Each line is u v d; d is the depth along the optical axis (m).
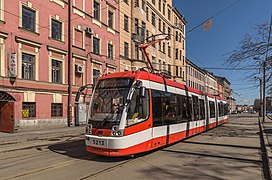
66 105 26.19
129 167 8.64
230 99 119.12
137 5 39.53
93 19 30.48
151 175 7.68
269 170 8.02
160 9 49.31
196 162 9.52
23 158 10.09
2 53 19.98
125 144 9.16
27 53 22.03
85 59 28.95
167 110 12.30
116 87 10.02
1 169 8.34
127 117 9.38
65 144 13.80
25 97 21.56
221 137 17.47
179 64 57.16
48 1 24.34
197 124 17.20
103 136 9.31
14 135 18.02
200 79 78.25
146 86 10.62
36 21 23.00
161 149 12.33
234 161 9.77
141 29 40.28
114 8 34.88
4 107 20.14
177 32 57.19
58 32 25.78
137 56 39.56
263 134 18.12
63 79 25.92
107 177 7.40
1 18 19.98
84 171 8.06
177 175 7.73
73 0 27.47
